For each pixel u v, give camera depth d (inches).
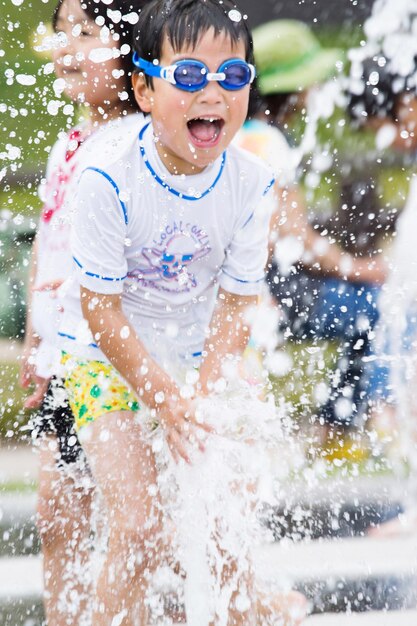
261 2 306.7
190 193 179.5
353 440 269.0
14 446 282.8
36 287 206.2
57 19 208.4
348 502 247.4
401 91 276.1
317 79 284.7
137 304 188.2
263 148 270.1
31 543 230.4
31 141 301.3
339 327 275.6
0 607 201.0
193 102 174.7
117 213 176.9
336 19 302.5
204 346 191.9
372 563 222.8
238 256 189.5
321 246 274.2
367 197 275.7
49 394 202.4
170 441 178.7
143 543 174.2
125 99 205.3
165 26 176.1
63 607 193.6
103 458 179.2
